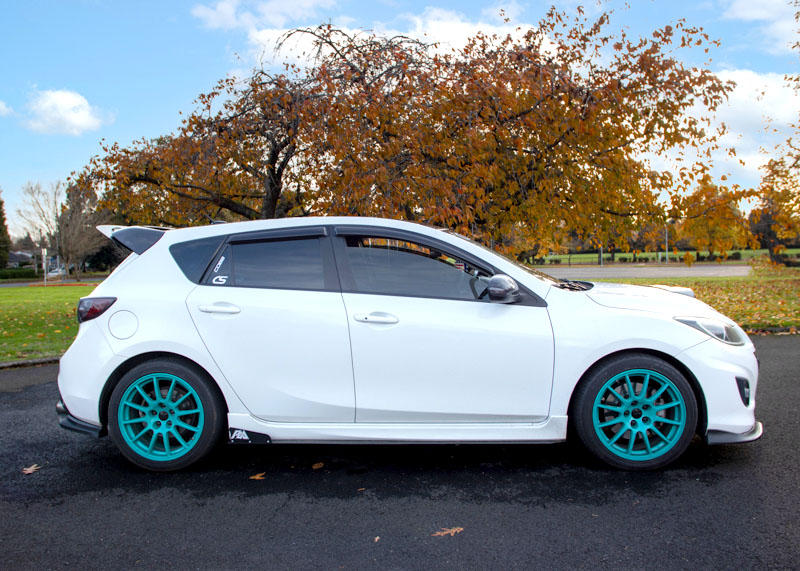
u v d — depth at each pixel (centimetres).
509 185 843
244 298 337
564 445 372
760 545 233
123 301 343
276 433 332
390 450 372
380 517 271
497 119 770
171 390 339
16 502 297
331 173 749
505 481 312
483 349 321
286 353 330
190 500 297
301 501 292
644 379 320
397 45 765
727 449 351
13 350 812
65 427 343
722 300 1302
